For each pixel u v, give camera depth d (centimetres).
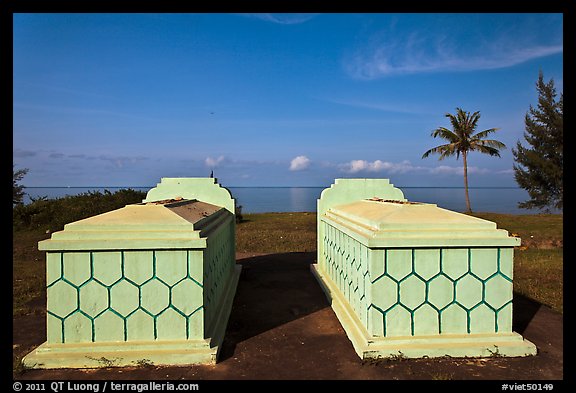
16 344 401
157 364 346
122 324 358
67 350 346
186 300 364
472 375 326
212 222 485
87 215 1254
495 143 2266
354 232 434
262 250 1050
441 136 2366
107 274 356
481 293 376
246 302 559
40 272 764
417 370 336
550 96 2202
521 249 1062
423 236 376
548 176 2198
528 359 355
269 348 388
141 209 405
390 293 370
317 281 684
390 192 727
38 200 1374
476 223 386
